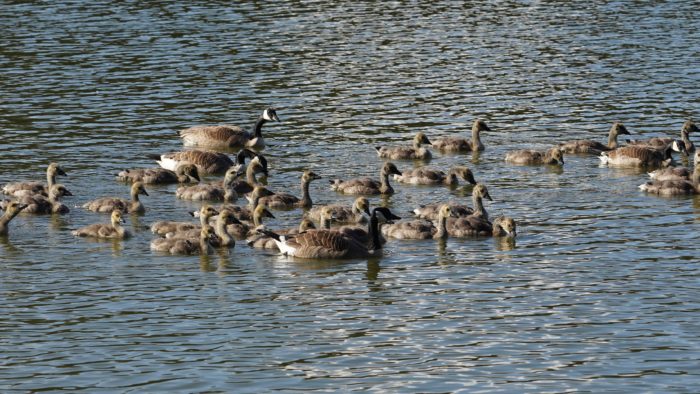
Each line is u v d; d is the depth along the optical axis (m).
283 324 28.88
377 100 57.28
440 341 27.70
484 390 25.02
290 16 77.94
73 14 77.62
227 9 80.00
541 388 25.09
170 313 29.67
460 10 80.31
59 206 39.72
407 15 78.56
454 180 43.97
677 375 25.64
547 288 31.28
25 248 35.53
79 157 47.38
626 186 43.34
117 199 40.28
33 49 67.31
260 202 40.59
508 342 27.59
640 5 80.56
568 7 80.75
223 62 64.75
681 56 64.75
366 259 34.47
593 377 25.61
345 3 83.00
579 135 51.12
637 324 28.58
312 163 47.38
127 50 67.19
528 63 64.31
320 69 63.50
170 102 56.62
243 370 26.09
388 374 25.84
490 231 36.72
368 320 29.09
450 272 32.88
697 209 39.62
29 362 26.58
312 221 37.56
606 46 68.00
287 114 54.97
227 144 49.94
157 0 82.75
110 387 25.23
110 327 28.70
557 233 36.75
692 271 32.50
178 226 37.09
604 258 33.88
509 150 49.19
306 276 32.75
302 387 25.19
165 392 24.97
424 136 48.56
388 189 42.84
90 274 32.88
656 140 49.03
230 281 32.25
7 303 30.42
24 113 54.12
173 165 46.50
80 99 56.78
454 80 60.97
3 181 43.44
